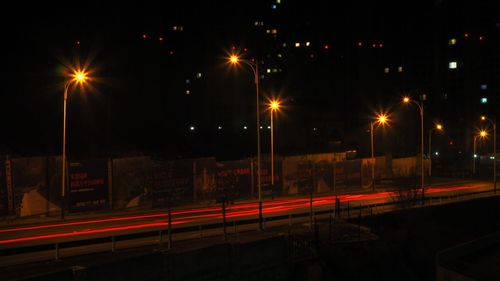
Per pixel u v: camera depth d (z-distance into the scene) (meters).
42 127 64.69
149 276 18.66
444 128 116.12
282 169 51.50
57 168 37.56
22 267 18.39
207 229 29.70
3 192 34.03
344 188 57.31
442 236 37.88
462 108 118.69
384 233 33.12
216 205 43.34
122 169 40.22
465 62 119.62
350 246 27.84
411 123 118.94
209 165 45.59
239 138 96.19
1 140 56.47
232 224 30.73
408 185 48.06
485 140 108.75
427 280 30.39
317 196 51.22
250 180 48.94
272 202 46.03
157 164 42.16
